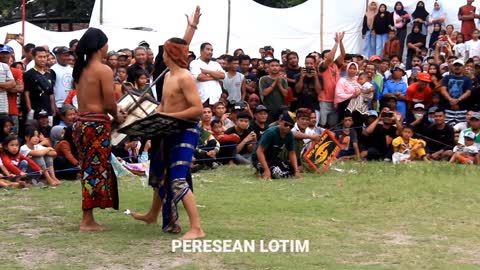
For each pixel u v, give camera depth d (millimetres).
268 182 12070
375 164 14344
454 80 16516
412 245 8000
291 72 17078
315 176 12758
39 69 13969
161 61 11188
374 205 10109
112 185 8477
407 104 16828
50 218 9148
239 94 16406
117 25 22047
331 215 9461
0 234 8273
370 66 16562
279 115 14125
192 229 8078
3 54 12984
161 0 22500
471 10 22234
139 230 8484
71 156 12312
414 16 22703
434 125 15555
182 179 8031
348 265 7141
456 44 21484
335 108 16312
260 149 12500
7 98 12922
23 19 19531
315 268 7027
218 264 7129
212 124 14406
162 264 7113
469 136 14930
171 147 8039
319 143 13242
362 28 23594
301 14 24141
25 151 11836
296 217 9281
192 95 7961
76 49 8398
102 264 7109
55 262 7168
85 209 8398
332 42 23891
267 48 19141
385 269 7020
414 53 22328
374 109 16578
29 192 11008
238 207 9867
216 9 22938
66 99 14164
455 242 8172
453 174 12820
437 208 9961
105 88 8281
